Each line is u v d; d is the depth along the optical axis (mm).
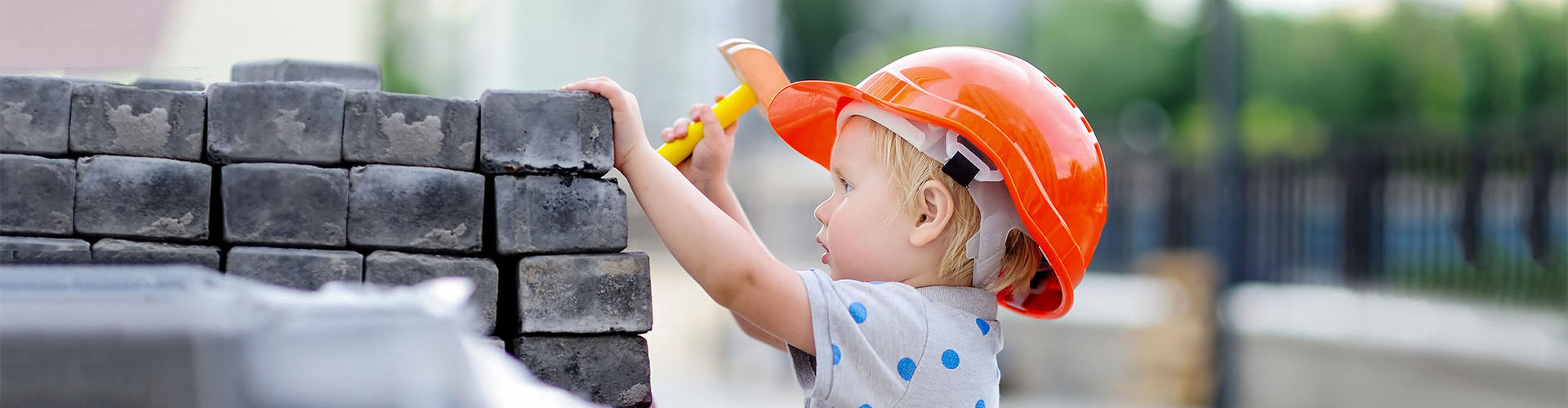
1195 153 7824
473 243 1310
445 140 1312
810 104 1765
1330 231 6438
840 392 1457
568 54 9898
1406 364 5328
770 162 12750
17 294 748
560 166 1327
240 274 1236
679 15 10727
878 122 1605
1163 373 6473
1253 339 6285
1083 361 6984
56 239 1221
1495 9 8758
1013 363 7328
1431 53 10094
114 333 745
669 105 10742
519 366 1174
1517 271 5832
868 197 1605
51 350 743
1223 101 6625
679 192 1427
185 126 1265
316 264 1250
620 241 1354
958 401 1513
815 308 1461
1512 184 5859
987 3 16500
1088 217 1636
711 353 8648
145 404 740
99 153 1245
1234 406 6320
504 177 1316
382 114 1296
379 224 1282
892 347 1489
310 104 1279
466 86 9508
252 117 1267
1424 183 6121
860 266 1617
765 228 11781
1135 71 13781
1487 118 8633
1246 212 6758
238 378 750
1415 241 6141
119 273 775
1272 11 12062
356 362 786
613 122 1404
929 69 1588
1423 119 9828
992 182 1580
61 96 1241
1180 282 6484
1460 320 5816
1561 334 5359
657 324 9680
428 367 802
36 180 1220
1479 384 5000
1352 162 6387
